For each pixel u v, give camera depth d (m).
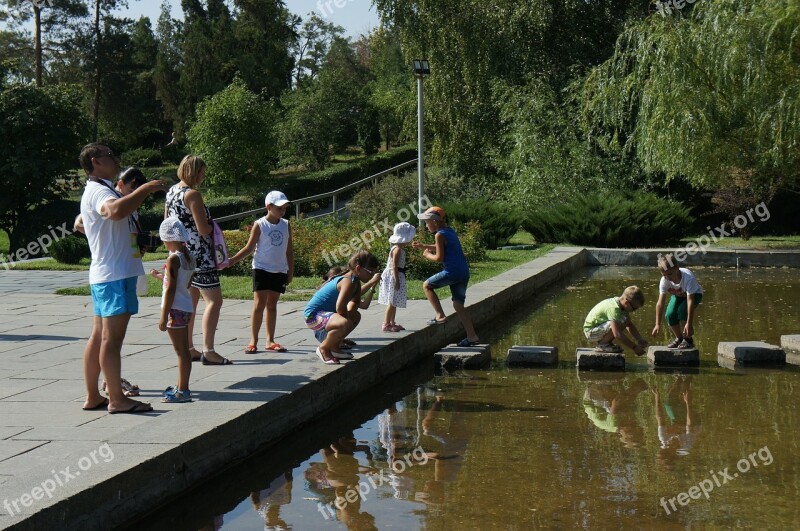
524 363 9.76
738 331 11.56
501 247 23.41
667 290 9.73
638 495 5.45
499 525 4.97
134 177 6.73
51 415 6.17
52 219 29.16
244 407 6.29
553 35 31.27
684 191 29.20
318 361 8.16
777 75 19.89
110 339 6.16
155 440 5.44
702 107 20.62
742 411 7.51
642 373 9.16
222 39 66.06
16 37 53.19
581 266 21.62
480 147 31.98
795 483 5.65
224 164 45.53
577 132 28.28
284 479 5.91
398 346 9.35
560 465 6.07
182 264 6.46
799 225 28.89
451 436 6.88
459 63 31.55
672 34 21.30
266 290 8.66
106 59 56.88
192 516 5.23
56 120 29.91
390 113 58.66
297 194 46.59
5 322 11.15
